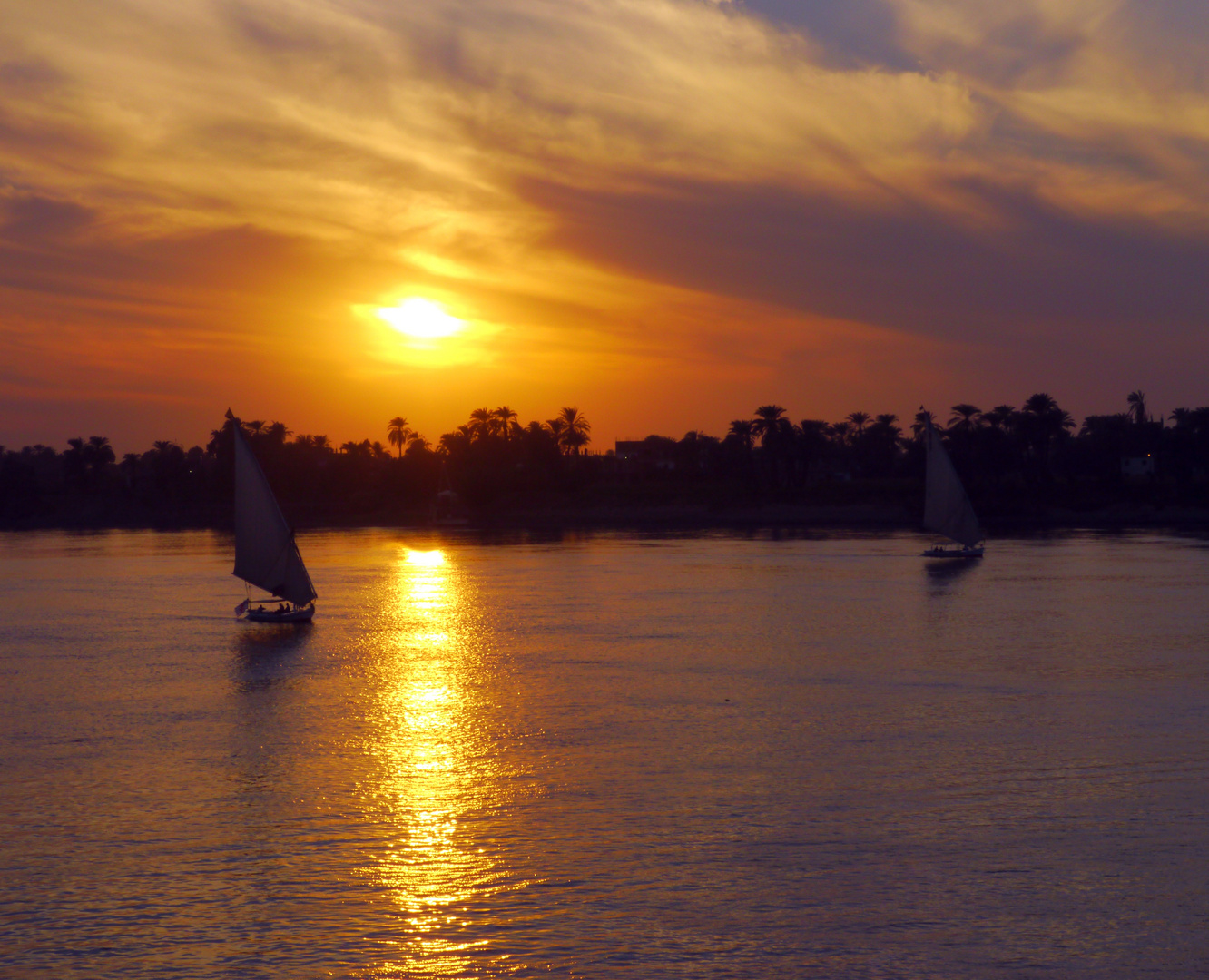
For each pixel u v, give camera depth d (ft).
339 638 188.75
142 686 145.89
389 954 66.44
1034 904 71.87
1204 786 95.96
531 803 92.73
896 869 77.71
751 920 70.08
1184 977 62.90
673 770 102.22
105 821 89.04
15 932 69.21
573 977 63.77
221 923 70.44
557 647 176.65
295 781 99.81
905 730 116.98
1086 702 130.82
